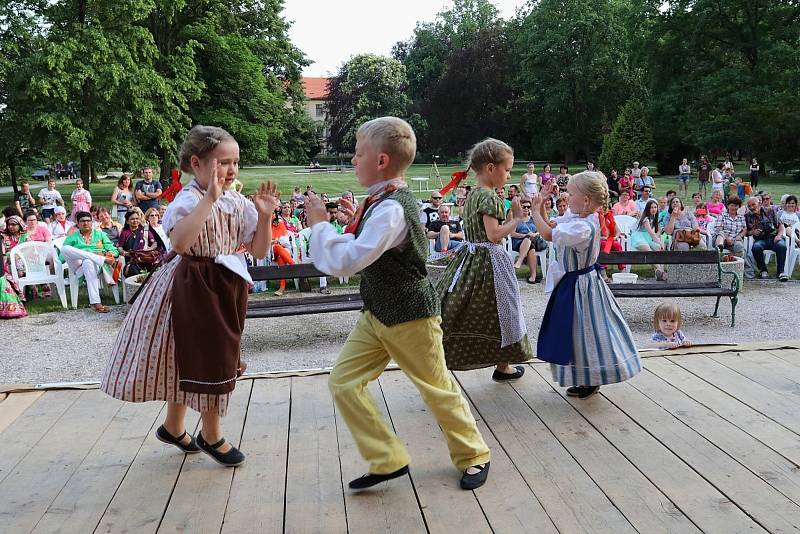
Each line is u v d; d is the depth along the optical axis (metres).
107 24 20.64
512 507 2.58
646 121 37.00
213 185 2.46
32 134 20.23
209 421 2.86
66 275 9.52
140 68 20.91
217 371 2.62
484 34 55.12
